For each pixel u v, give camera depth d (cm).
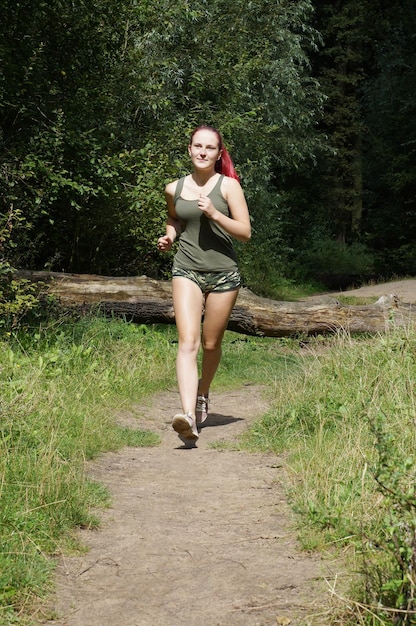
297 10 1866
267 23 1762
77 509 451
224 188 614
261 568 392
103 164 1130
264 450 615
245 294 1162
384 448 350
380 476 338
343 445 544
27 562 378
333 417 623
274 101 1830
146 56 1367
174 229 640
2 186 1040
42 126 1127
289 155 2072
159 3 1287
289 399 723
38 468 476
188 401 600
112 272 1457
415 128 3375
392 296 1207
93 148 1105
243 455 609
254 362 1052
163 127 1341
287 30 1855
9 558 374
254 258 2111
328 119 3709
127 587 373
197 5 1466
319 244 3488
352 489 452
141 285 1122
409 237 3447
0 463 468
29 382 675
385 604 320
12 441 524
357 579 359
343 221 3797
